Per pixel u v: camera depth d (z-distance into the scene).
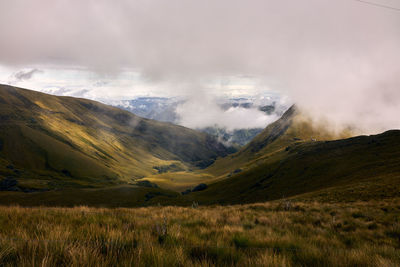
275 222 10.34
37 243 3.69
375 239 8.08
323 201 31.61
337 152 127.50
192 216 11.13
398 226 9.74
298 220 11.73
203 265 3.53
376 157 96.75
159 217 9.62
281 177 125.25
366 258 4.43
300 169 123.12
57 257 3.36
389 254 5.35
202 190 172.00
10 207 9.23
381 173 66.19
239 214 12.48
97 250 3.71
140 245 4.11
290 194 94.44
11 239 3.86
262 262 3.82
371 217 12.72
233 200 120.00
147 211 12.70
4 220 6.35
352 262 4.25
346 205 18.09
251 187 133.38
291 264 4.08
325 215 13.45
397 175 47.59
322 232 8.86
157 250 3.87
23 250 3.56
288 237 6.50
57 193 132.62
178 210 13.70
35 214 7.70
